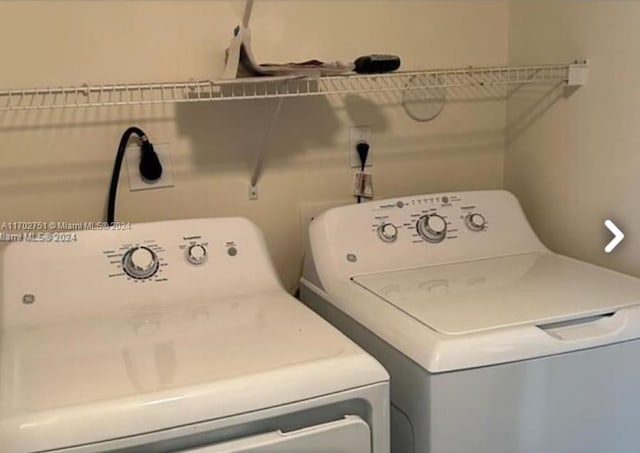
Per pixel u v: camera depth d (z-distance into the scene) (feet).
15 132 5.02
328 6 5.72
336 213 5.33
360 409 3.49
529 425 3.84
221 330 4.05
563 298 4.35
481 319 3.98
